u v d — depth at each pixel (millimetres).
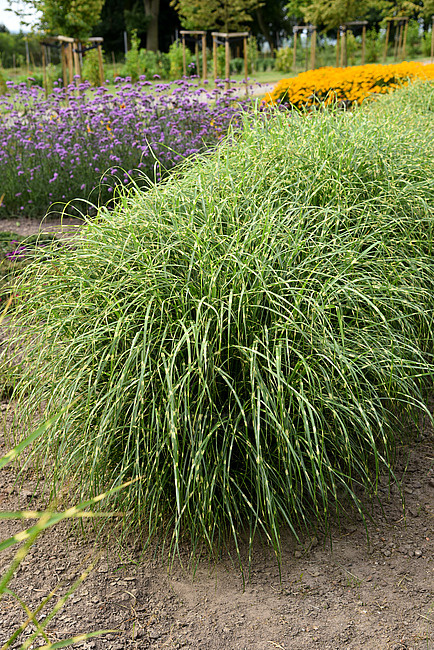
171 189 3348
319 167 3568
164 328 2666
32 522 2814
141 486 2490
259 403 2297
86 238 3143
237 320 2539
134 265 2916
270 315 2752
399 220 3434
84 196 7930
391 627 2186
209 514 2381
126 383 2508
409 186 3709
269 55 46781
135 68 32281
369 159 3770
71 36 19453
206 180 3445
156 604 2328
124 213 3285
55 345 2932
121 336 2605
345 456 2717
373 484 2994
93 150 8367
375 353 2799
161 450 2406
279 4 48750
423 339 3436
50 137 9055
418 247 3586
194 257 2838
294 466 2631
